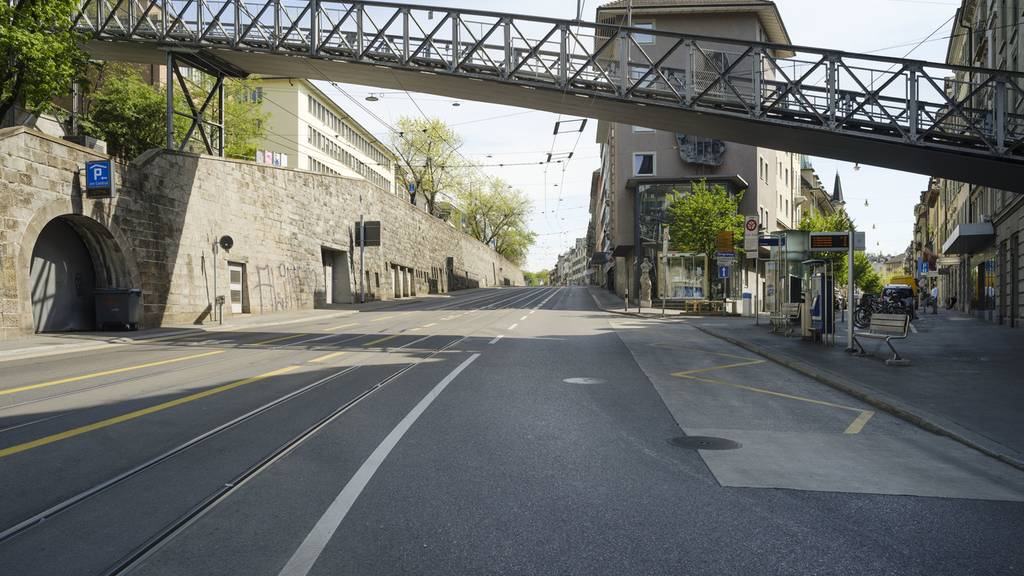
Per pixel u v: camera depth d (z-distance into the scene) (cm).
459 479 502
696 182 4312
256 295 3019
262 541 378
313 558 354
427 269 6116
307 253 3597
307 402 824
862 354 1359
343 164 7056
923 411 771
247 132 4194
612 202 5044
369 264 4522
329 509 432
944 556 367
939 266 5512
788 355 1354
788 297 1998
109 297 2002
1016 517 434
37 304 1908
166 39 2503
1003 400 845
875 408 835
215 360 1280
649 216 4359
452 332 1989
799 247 1956
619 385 998
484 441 626
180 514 422
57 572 338
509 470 529
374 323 2430
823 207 9475
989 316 2845
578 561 353
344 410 772
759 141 2044
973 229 2641
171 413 751
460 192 7081
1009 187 1853
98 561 351
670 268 4259
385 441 620
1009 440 636
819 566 350
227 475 509
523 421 720
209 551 363
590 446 614
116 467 529
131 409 775
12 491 469
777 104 1825
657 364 1265
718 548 373
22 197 1720
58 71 1867
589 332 2058
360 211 4400
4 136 1666
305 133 6050
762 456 589
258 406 795
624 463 556
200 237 2569
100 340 1669
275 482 491
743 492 481
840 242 1459
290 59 2386
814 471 542
